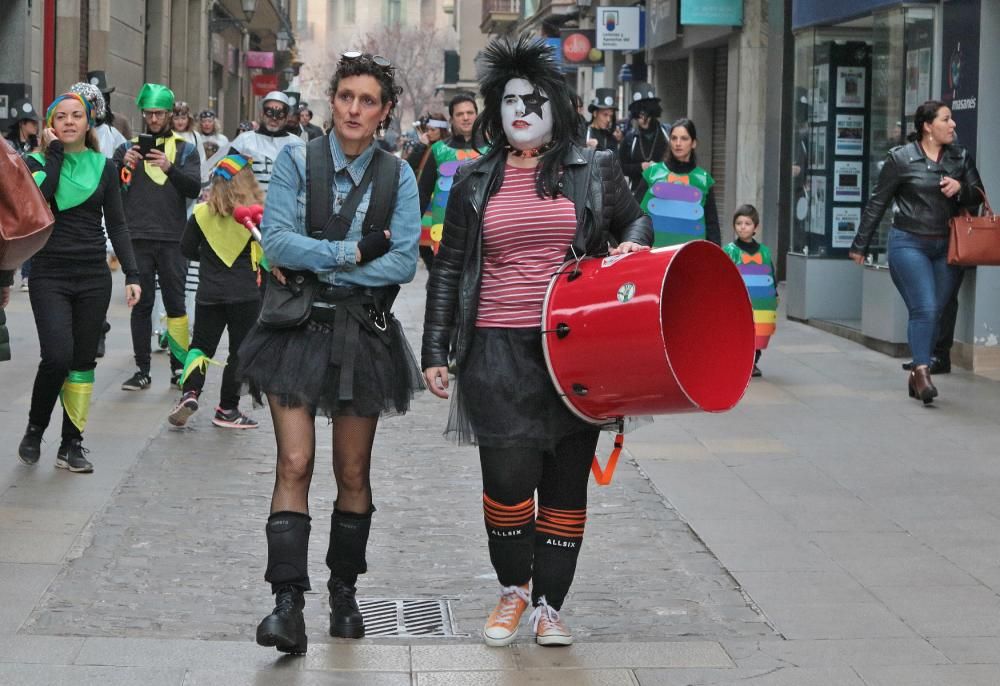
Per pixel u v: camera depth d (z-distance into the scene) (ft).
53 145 28.02
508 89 18.51
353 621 19.52
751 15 72.18
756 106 72.74
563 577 19.24
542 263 18.37
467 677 17.94
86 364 28.84
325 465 30.66
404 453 31.96
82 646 18.63
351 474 19.13
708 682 17.85
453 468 30.55
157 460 30.35
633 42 96.78
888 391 40.50
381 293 18.81
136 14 111.24
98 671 17.74
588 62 116.98
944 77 45.27
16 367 41.01
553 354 17.85
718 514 26.71
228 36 175.83
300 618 18.20
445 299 19.03
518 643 19.38
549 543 19.24
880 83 51.13
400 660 18.54
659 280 16.84
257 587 22.02
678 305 18.38
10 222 22.77
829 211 54.85
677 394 17.02
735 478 29.66
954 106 44.52
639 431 34.50
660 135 49.39
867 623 20.38
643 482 29.25
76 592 21.26
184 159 38.58
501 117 18.71
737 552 24.16
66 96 28.14
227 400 34.01
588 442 19.02
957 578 22.71
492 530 19.02
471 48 257.34
